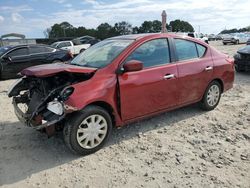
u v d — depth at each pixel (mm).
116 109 4770
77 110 4246
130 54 4977
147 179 3906
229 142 4961
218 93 6527
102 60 5004
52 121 4219
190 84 5789
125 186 3768
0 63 12258
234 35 38312
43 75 4352
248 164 4230
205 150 4676
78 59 5539
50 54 13375
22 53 12773
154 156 4508
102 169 4176
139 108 5047
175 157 4465
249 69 11312
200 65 5953
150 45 5281
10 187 3822
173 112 6391
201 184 3766
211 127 5609
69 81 4680
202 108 6406
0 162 4441
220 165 4203
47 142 5059
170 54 5527
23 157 4574
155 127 5605
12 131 5594
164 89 5320
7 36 35781
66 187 3785
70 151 4660
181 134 5301
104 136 4680
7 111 6926
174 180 3869
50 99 4469
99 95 4488
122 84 4746
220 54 6547
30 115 4570
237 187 3695
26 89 5352
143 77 5004
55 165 4312
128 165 4266
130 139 5113
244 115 6250
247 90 8617
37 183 3895
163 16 11414
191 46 5969
